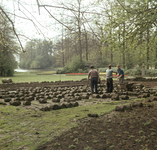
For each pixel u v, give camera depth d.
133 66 33.22
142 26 6.75
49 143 3.04
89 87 12.05
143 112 4.61
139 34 7.30
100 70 38.25
